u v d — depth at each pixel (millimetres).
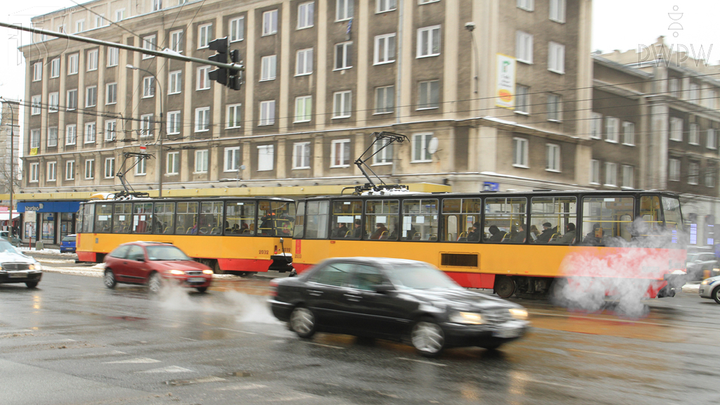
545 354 9555
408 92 32438
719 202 46500
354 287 10266
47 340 10398
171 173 44281
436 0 31656
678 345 10539
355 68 34906
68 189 52250
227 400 6711
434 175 31094
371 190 22188
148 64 45812
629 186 40625
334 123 35750
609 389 7328
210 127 41875
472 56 30359
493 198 18578
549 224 17625
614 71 39500
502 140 31062
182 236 27500
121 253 19891
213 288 20828
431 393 7066
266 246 25469
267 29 39219
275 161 38344
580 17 35156
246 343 10328
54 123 53375
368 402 6660
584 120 35406
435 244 19484
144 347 9867
